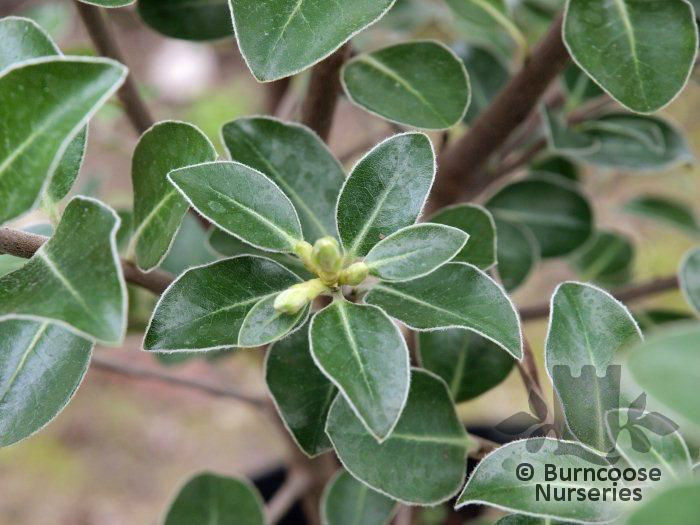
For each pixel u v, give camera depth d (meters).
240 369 1.21
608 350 0.39
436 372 0.48
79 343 0.41
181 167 0.39
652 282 0.56
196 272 0.40
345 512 0.53
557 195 0.61
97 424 1.17
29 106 0.35
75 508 1.06
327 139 0.50
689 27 0.43
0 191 0.35
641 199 0.72
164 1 0.52
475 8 0.57
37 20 0.68
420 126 0.46
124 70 0.35
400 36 0.70
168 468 1.12
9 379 0.40
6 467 1.10
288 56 0.39
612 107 0.58
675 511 0.33
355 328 0.38
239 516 0.57
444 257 0.39
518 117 0.51
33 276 0.36
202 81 1.50
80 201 0.36
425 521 0.72
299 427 0.43
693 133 1.05
